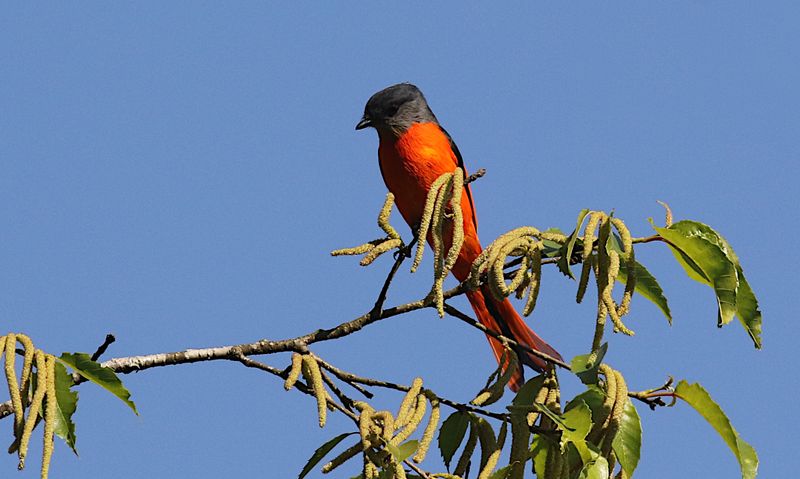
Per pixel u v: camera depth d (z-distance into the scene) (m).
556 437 8.48
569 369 8.71
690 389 8.80
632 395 8.97
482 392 9.14
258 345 9.97
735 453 8.67
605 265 8.39
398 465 7.84
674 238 8.91
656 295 9.11
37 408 7.68
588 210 8.62
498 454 8.66
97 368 8.20
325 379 9.08
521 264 8.91
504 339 9.57
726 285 8.82
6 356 7.83
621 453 8.59
